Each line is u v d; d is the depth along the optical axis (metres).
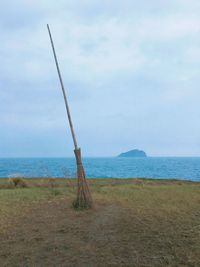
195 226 9.96
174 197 15.68
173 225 10.07
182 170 72.44
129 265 7.28
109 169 76.94
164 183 23.64
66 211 12.14
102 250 8.19
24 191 17.47
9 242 8.87
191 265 7.22
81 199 12.50
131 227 9.83
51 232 9.63
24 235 9.40
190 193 17.31
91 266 7.33
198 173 59.62
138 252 7.98
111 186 20.36
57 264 7.48
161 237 8.93
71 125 12.92
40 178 24.92
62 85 13.20
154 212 11.81
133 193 16.72
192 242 8.53
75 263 7.51
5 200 14.43
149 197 15.45
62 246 8.50
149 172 62.91
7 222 10.70
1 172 55.94
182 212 11.96
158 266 7.20
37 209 12.59
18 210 12.38
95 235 9.25
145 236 9.03
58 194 16.36
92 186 20.34
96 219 10.81
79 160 12.73
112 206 12.84
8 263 7.57
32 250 8.30
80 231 9.63
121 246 8.39
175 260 7.48
